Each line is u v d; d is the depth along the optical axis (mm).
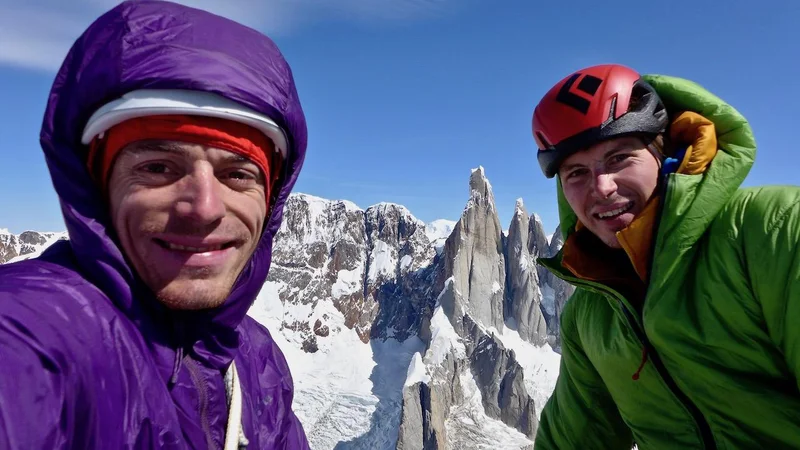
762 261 604
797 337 578
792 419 629
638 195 719
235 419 468
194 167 406
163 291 415
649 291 701
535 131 806
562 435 1015
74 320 362
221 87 394
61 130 407
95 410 355
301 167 517
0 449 298
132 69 381
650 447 797
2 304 336
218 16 440
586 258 853
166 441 396
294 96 472
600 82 717
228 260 438
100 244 396
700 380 684
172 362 425
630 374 791
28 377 321
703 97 712
